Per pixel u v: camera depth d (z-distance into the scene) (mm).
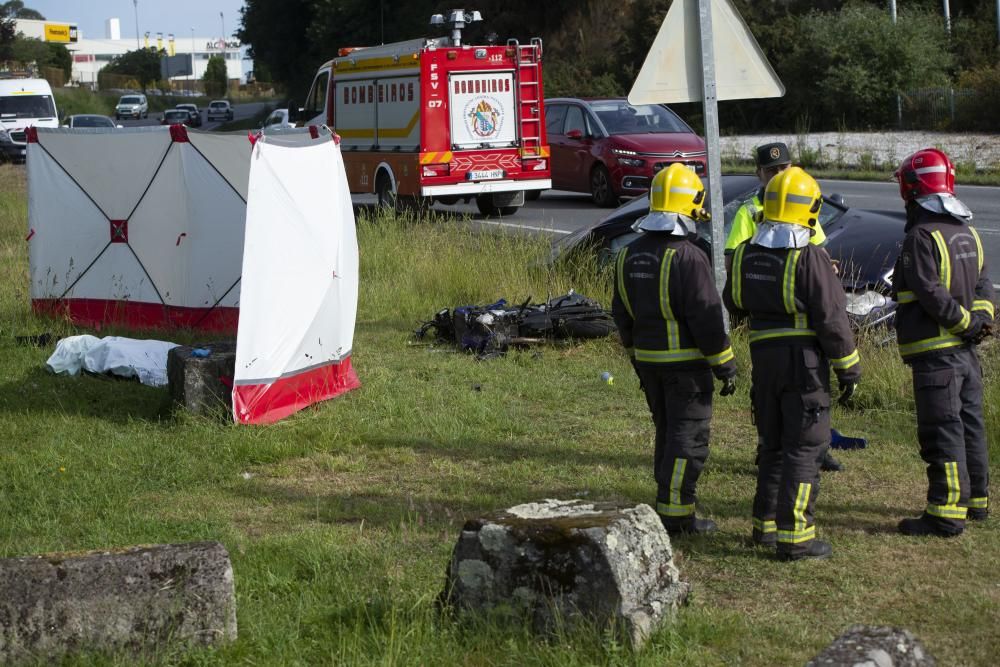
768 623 4445
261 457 7086
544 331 10156
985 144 30375
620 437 7445
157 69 140750
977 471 5598
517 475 6672
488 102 18516
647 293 5289
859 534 5523
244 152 10703
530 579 4141
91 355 9305
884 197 20000
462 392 8633
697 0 6871
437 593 4641
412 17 54625
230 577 4176
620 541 4102
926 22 40125
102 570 4043
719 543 5422
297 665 4035
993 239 14641
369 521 5891
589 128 21375
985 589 4797
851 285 9195
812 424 5086
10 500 6230
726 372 5230
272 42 67188
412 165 18500
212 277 11156
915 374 5477
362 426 7715
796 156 28719
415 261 13273
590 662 3941
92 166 11242
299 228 8305
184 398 7898
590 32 50438
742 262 5156
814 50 40125
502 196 19547
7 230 18438
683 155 20203
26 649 3963
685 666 3994
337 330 8656
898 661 3268
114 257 11438
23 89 39125
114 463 6883
